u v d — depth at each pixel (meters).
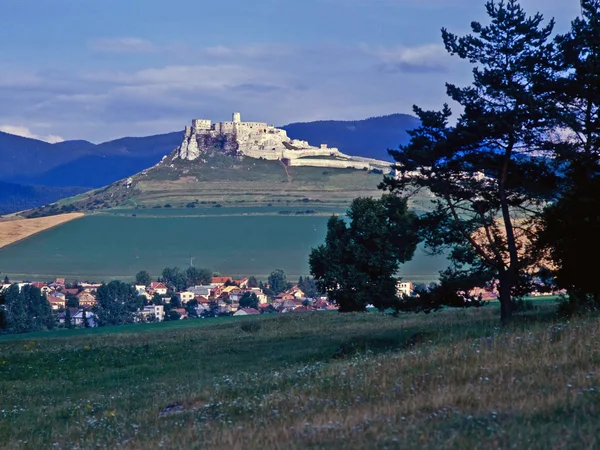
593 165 53.44
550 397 22.52
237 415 29.64
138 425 31.02
